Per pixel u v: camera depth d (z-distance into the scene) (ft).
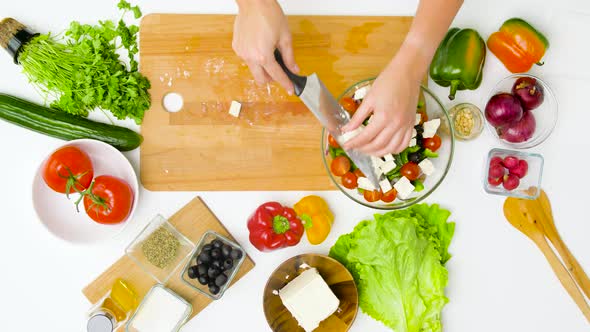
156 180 4.50
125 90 4.30
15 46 4.23
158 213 4.53
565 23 4.54
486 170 4.45
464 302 4.65
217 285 4.25
